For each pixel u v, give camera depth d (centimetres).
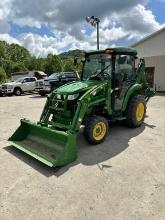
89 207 411
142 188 463
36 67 8231
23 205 420
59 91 700
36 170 546
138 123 834
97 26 2150
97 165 563
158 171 529
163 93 2020
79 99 637
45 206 416
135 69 838
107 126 704
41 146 638
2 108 1386
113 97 741
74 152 579
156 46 1992
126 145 686
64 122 683
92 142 676
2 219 386
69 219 383
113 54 739
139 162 575
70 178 507
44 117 709
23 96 2184
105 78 750
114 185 477
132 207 408
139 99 820
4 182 496
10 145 703
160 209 401
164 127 859
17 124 964
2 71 5328
